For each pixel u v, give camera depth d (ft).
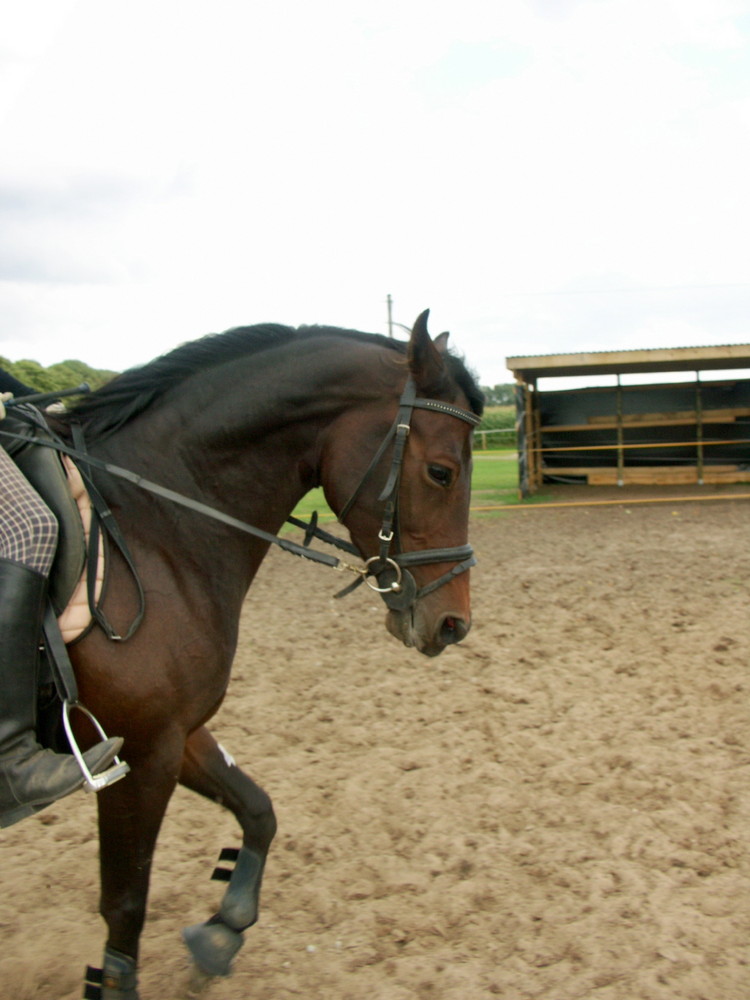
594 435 61.11
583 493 57.52
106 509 7.70
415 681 18.79
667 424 59.31
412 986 8.94
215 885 11.10
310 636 22.88
